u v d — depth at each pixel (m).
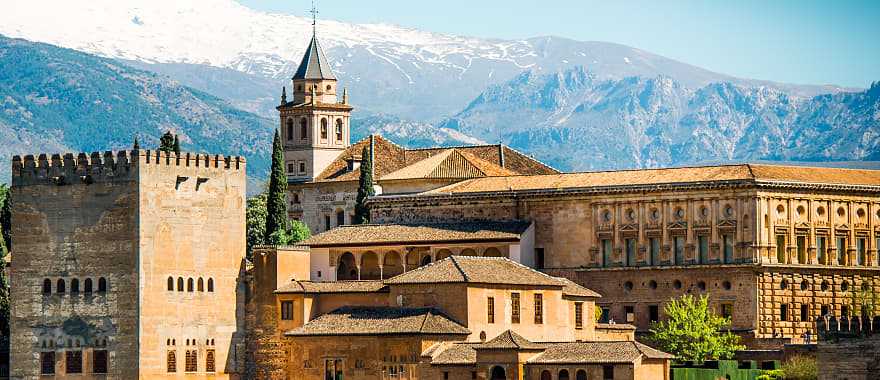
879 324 188.62
